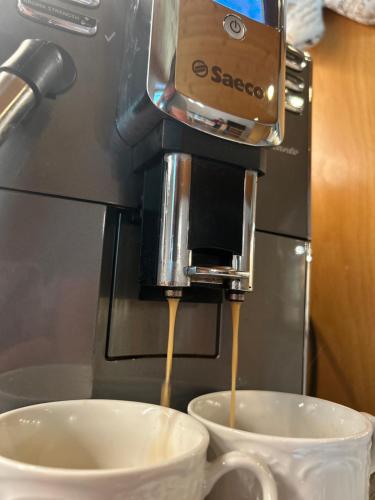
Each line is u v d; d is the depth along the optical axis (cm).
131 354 34
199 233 29
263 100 28
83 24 32
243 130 28
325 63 64
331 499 26
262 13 30
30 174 30
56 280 30
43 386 29
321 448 26
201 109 26
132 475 20
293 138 43
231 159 30
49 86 28
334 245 60
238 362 38
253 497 26
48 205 30
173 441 27
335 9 59
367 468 28
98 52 32
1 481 20
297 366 41
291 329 41
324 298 60
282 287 41
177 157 28
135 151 32
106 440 29
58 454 28
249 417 36
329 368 58
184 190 28
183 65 26
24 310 29
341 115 61
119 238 34
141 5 29
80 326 31
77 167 31
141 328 34
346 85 60
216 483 28
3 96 25
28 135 30
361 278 55
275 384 40
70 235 31
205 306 38
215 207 29
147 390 34
